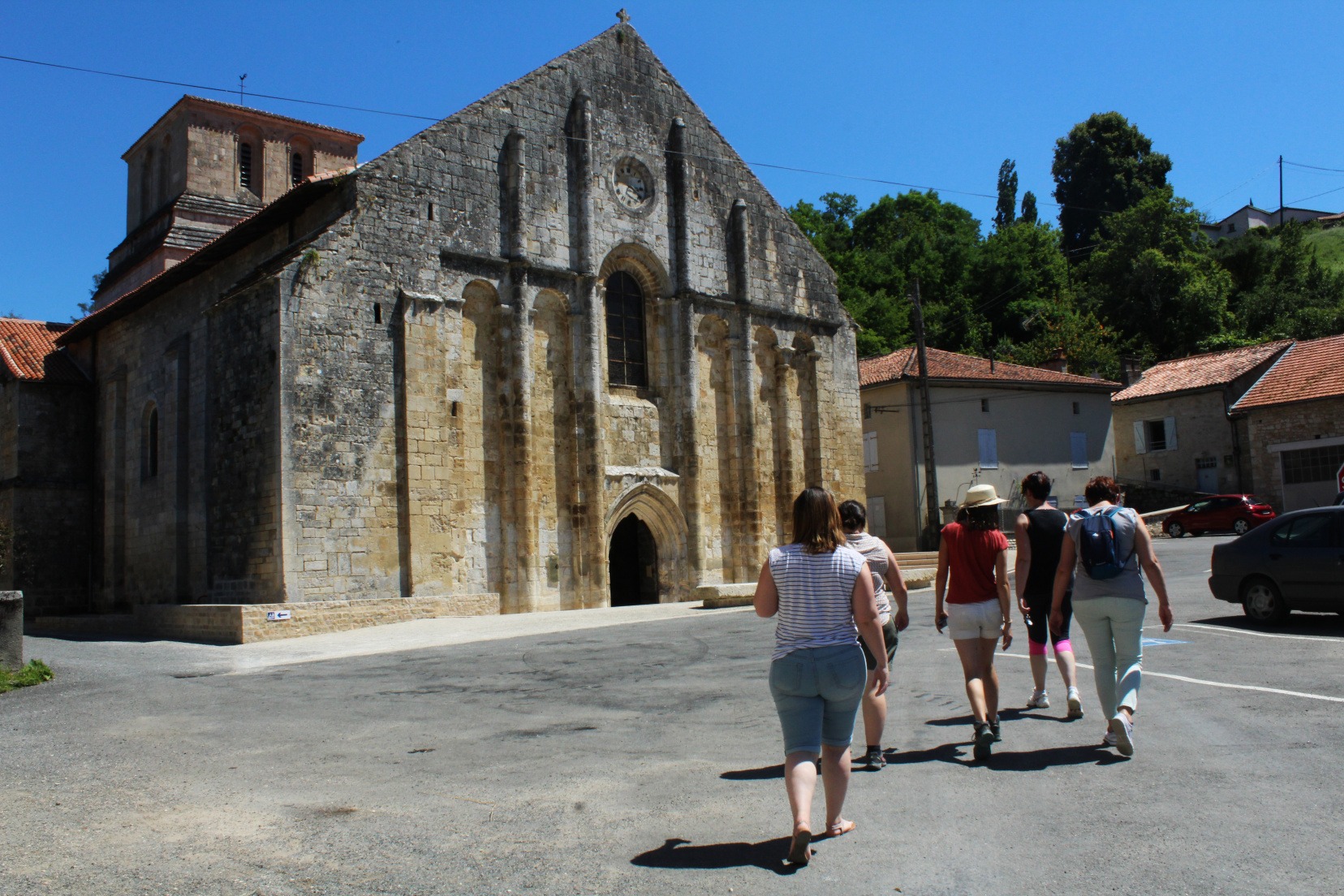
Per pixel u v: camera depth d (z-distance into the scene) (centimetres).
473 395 2727
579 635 1959
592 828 696
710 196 3328
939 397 4266
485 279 2762
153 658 1828
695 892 570
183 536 2769
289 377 2384
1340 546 1505
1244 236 8338
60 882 601
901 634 1719
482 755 942
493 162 2827
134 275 4028
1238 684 1119
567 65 3023
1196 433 5066
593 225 2991
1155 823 659
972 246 7675
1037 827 660
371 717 1155
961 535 899
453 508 2627
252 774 878
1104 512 883
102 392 3381
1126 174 9094
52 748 998
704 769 856
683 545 3130
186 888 591
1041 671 1038
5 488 3309
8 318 3862
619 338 3109
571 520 2880
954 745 898
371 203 2569
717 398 3291
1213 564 1672
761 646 1670
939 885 566
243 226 2714
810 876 588
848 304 6812
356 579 2434
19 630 1545
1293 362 4872
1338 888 542
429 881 600
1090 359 6650
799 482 3450
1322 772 760
